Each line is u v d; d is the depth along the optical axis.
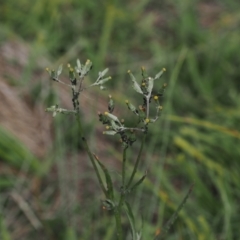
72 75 1.44
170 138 3.30
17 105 3.51
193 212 2.77
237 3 4.88
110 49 4.27
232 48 4.22
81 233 2.78
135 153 3.31
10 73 3.72
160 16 4.84
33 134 3.39
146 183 2.74
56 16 4.39
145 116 1.44
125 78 3.96
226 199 2.68
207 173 3.08
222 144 3.08
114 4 4.63
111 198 1.50
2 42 3.95
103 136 3.43
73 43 4.31
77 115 1.46
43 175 3.11
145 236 2.47
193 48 4.25
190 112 3.64
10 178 3.03
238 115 3.32
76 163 3.18
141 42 4.44
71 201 2.91
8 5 4.50
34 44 3.87
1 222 2.52
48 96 3.58
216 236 2.70
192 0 4.69
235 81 4.02
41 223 2.81
